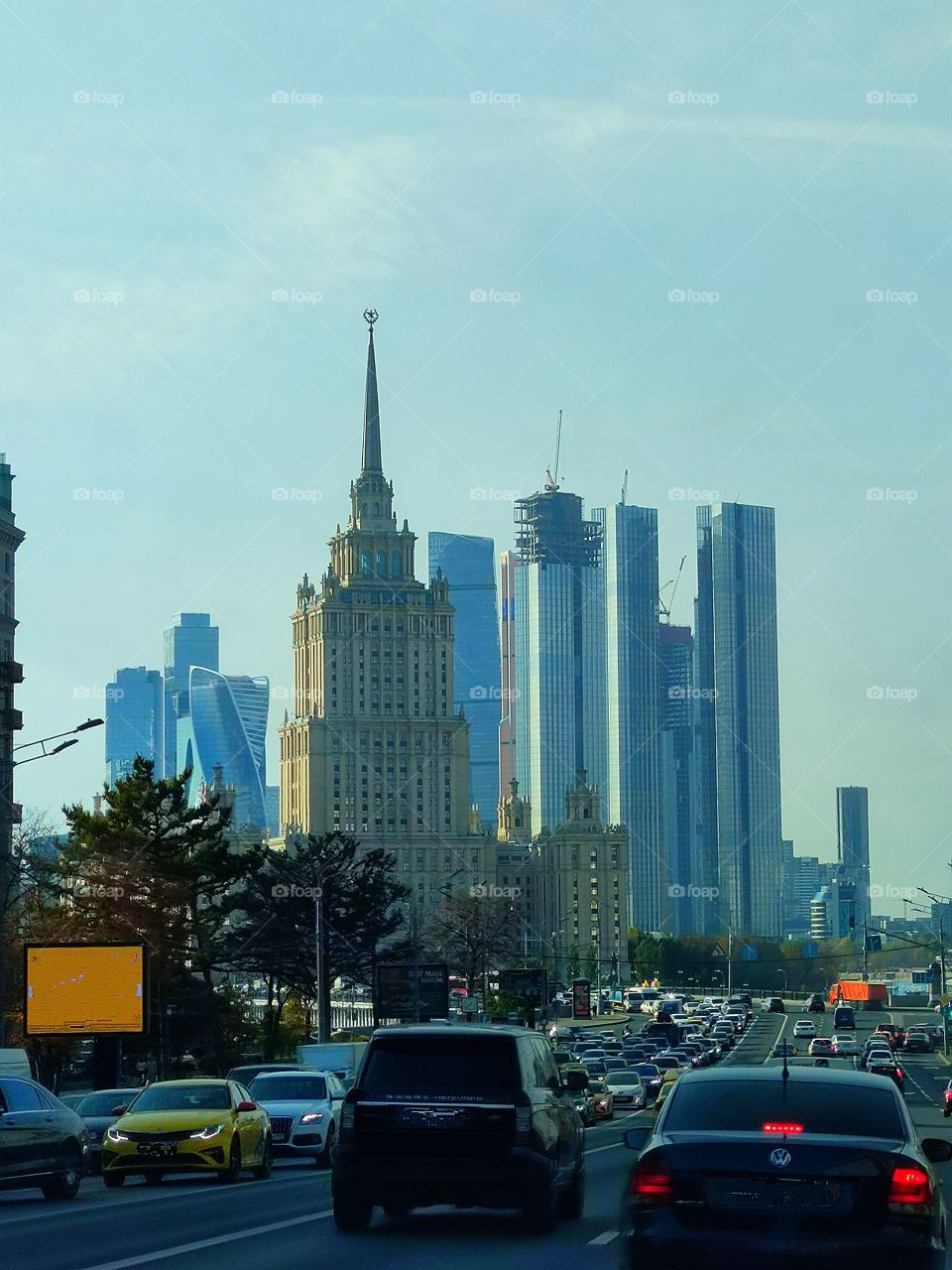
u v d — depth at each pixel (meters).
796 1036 188.88
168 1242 24.66
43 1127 34.06
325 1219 28.41
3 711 108.75
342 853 143.25
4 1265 21.48
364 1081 26.41
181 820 104.62
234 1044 110.62
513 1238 25.61
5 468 129.62
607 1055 123.56
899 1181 16.12
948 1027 182.75
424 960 186.38
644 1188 16.39
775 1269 15.88
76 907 99.00
